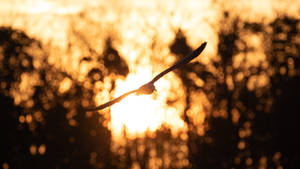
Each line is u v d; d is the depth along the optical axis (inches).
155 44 1464.1
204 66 1485.0
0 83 1537.9
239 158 1519.4
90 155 1494.8
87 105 1496.1
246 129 1524.4
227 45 1476.4
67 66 1512.1
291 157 1551.4
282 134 1544.0
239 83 1501.0
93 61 1482.5
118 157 1466.5
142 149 1440.7
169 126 1429.6
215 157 1489.9
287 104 1537.9
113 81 1464.1
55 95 1526.8
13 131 1553.9
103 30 1499.8
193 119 1481.3
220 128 1496.1
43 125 1542.8
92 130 1482.5
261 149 1534.2
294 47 1535.4
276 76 1542.8
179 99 1459.2
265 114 1528.1
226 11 1482.5
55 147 1535.4
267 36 1521.9
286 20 1529.3
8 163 1557.6
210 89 1487.5
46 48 1528.1
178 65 447.5
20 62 1540.4
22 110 1551.4
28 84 1541.6
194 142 1481.3
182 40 1456.7
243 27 1482.5
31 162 1551.4
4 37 1537.9
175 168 1464.1
